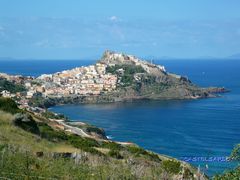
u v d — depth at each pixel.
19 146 28.48
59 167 24.00
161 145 124.62
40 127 47.69
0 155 23.73
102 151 42.66
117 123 166.12
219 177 18.00
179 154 112.50
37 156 26.92
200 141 128.62
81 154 29.84
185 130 147.62
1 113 38.75
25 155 25.14
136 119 176.12
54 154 29.00
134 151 50.38
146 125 160.25
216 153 111.62
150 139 133.62
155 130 149.12
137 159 36.84
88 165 25.44
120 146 54.88
